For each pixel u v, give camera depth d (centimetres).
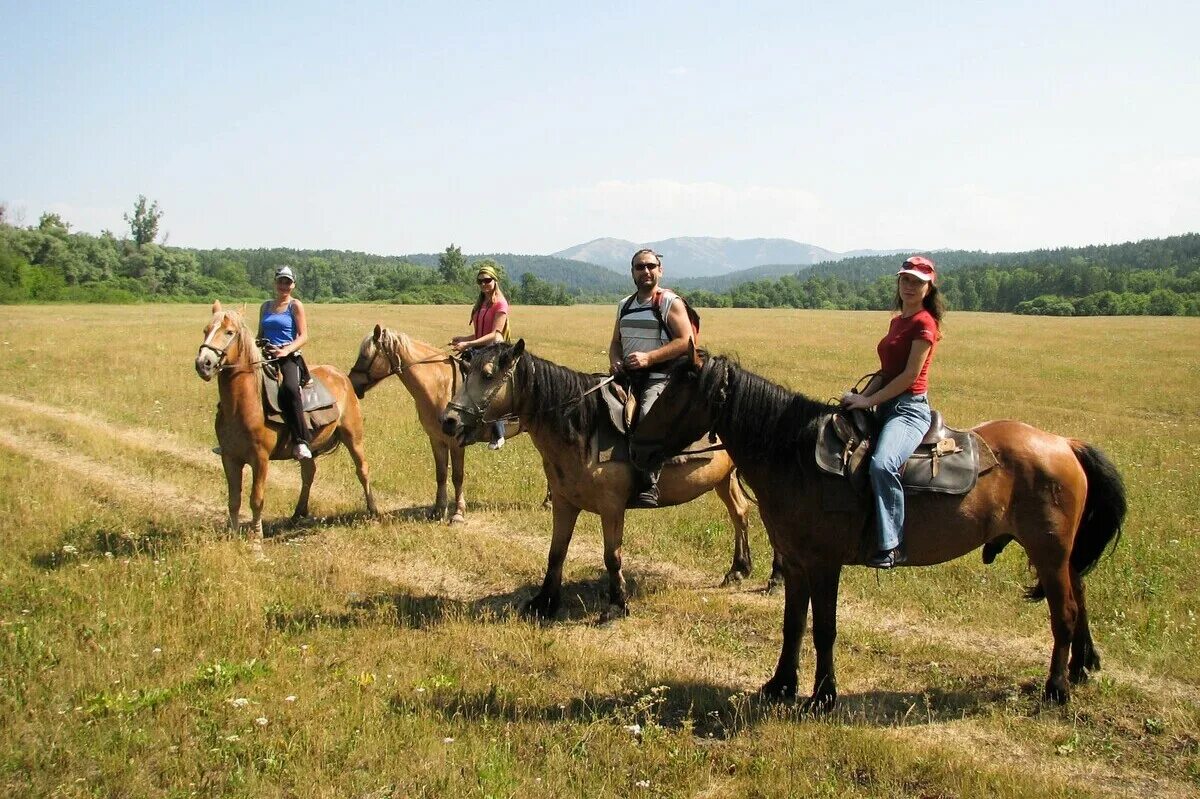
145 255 10194
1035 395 2456
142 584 748
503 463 1335
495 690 577
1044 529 562
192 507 1083
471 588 827
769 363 3086
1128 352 3812
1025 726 550
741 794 464
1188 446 1584
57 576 766
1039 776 484
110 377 2186
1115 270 14738
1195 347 4081
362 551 920
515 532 1002
